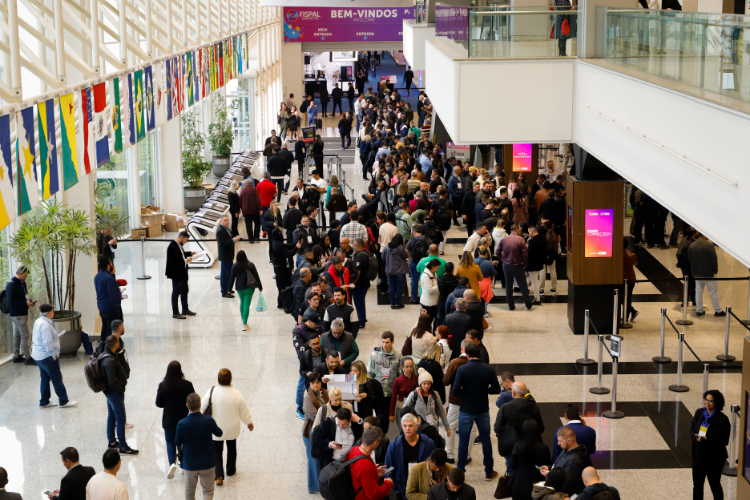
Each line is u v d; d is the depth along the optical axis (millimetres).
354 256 13453
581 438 7957
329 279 12898
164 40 18781
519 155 21188
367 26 43344
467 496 6688
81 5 12492
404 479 7539
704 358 12297
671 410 10578
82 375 11844
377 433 7168
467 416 8797
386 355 9195
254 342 13180
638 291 15797
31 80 12891
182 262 14156
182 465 7996
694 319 14125
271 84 36719
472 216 18547
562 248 18125
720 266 17562
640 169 9367
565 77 12672
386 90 41281
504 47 12703
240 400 8836
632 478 8953
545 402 10875
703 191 7398
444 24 17469
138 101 13156
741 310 14594
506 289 14719
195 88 18250
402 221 16141
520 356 12516
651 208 18484
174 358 12469
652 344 12945
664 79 8922
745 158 6453
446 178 23250
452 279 12328
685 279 13781
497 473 8977
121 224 18672
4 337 12414
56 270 12672
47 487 8773
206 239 17453
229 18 24109
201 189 22547
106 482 7082
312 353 9758
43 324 10562
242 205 19312
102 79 11125
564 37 12617
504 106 12781
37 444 9766
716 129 7047
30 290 12828
